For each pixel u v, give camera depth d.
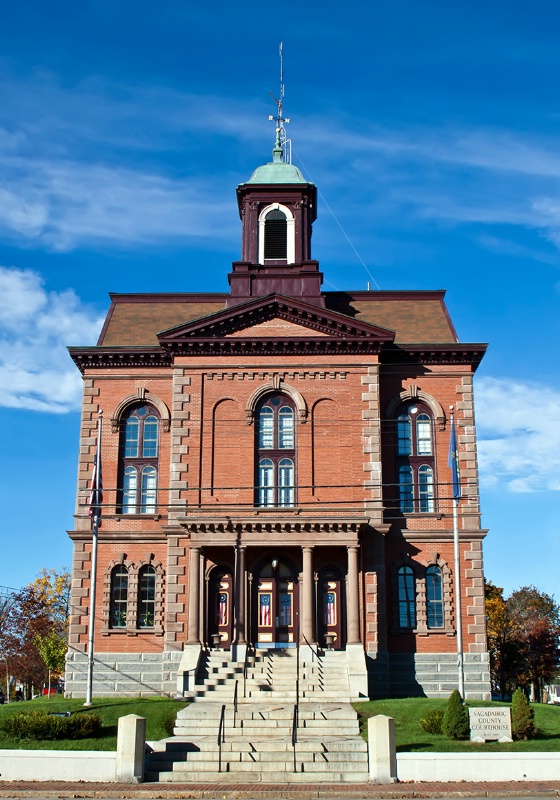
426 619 43.91
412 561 44.69
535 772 28.52
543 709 37.72
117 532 45.38
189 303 50.75
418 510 45.69
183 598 43.41
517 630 90.88
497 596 92.06
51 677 88.25
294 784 27.95
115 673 43.72
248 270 49.06
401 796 25.83
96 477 40.69
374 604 42.50
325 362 45.78
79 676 43.91
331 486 40.09
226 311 45.41
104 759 28.66
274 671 39.69
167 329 46.81
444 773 28.53
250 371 45.75
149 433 47.16
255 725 33.22
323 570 43.31
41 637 82.00
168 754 30.16
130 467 46.66
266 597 43.06
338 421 45.09
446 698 41.91
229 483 44.41
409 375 47.31
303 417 45.06
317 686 38.28
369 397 45.28
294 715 30.52
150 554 45.19
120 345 48.00
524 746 30.72
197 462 44.62
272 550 43.25
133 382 47.50
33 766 28.67
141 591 44.97
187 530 42.59
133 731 28.59
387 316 49.72
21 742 31.42
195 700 37.09
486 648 43.56
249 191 51.41
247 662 40.41
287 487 40.56
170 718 34.22
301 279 48.72
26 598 82.62
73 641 44.28
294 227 50.84
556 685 120.12
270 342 45.56
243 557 42.12
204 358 45.91
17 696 94.25
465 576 44.53
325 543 41.81
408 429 46.94
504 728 31.67
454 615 43.94
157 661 43.84
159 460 46.62
